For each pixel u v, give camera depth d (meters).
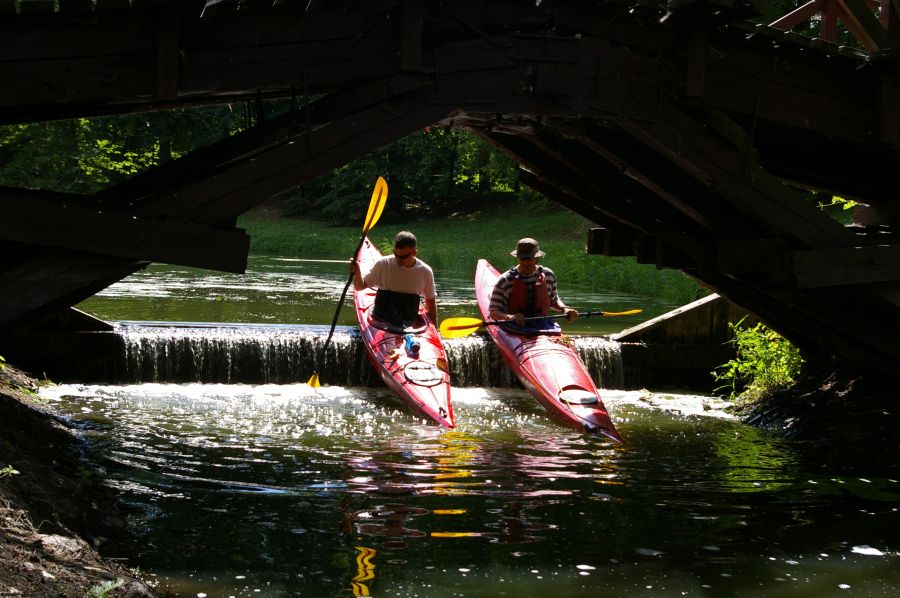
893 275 6.71
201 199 5.03
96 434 6.48
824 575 4.08
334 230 40.47
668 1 5.79
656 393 9.62
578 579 3.94
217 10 4.91
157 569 3.86
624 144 6.69
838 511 5.13
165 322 10.24
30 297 4.77
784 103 6.48
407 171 43.22
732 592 3.85
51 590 3.04
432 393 7.77
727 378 10.02
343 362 9.30
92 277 4.86
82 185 24.53
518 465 6.04
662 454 6.57
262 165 5.14
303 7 5.19
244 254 5.10
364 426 7.20
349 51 5.33
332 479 5.52
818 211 6.61
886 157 7.36
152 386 8.81
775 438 7.31
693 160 6.20
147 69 4.86
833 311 7.12
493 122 6.37
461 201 44.62
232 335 9.32
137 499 4.88
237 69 5.09
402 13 5.34
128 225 4.83
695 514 4.99
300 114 5.47
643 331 10.16
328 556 4.13
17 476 4.12
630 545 4.42
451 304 14.62
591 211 8.44
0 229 4.58
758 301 8.16
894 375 7.41
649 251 8.32
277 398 8.34
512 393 9.14
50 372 8.90
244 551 4.15
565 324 12.73
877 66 6.68
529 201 38.81
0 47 4.58
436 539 4.43
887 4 6.98
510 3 5.68
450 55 5.52
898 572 4.14
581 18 5.82
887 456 6.57
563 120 6.20
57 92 4.70
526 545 4.37
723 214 7.09
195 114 30.94
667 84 6.02
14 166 23.64
